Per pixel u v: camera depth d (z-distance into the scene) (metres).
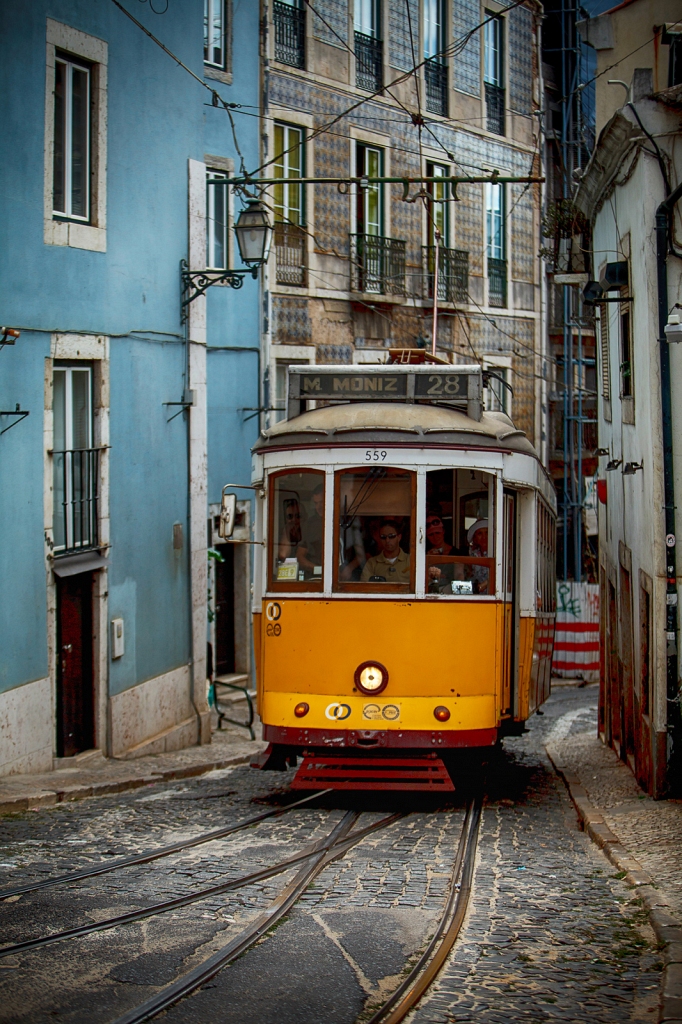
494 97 29.72
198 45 16.89
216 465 21.28
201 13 16.95
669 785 11.84
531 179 13.58
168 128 15.88
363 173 25.30
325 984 5.93
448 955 6.48
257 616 11.64
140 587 15.29
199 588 17.17
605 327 17.47
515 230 30.86
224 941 6.57
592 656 32.34
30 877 7.98
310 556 11.15
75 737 13.81
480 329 29.55
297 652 11.06
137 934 6.66
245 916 7.11
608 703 18.27
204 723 17.30
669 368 11.92
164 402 15.95
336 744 10.83
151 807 11.16
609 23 16.72
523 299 31.33
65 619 13.52
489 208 29.86
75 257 13.39
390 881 8.20
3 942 6.47
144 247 15.19
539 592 12.75
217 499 21.25
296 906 7.45
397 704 10.81
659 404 11.98
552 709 26.34
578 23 17.00
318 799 11.85
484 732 10.91
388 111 25.83
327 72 23.94
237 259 21.73
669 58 14.09
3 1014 5.39
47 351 12.78
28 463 12.35
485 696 10.96
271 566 11.30
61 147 13.35
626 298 13.48
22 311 12.30
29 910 7.11
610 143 13.70
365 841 9.74
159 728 15.97
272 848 9.21
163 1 15.67
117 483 14.55
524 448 11.98
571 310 33.06
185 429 16.70
